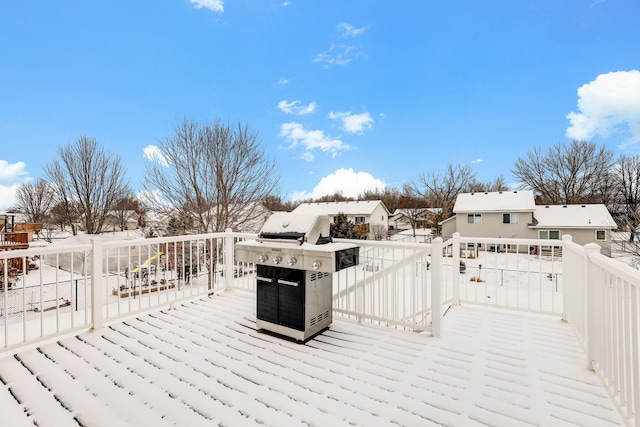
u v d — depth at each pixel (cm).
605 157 2506
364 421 176
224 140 1165
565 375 223
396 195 3997
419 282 624
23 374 226
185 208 1129
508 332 305
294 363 244
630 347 166
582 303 271
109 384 214
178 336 296
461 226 2064
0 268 1107
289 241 278
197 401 196
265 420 177
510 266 1430
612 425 170
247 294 441
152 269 1177
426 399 196
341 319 341
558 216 1892
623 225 1723
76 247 299
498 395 200
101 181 1791
